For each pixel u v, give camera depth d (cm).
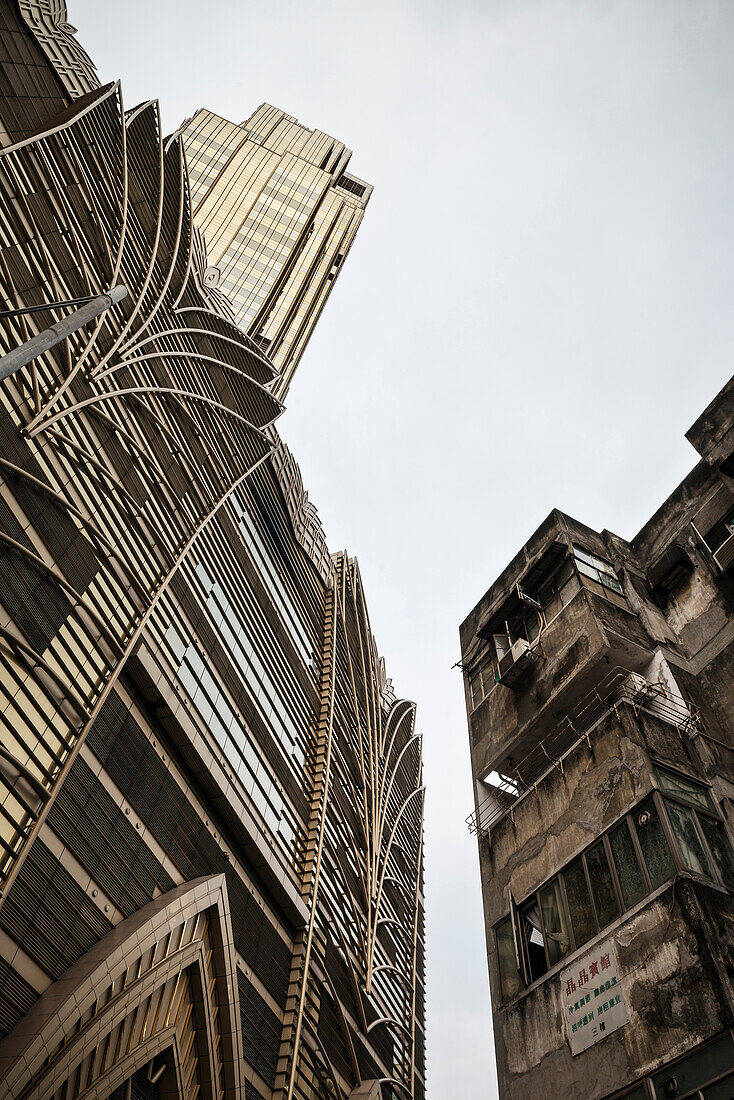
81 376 2253
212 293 4512
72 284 2280
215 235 8844
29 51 2403
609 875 2083
